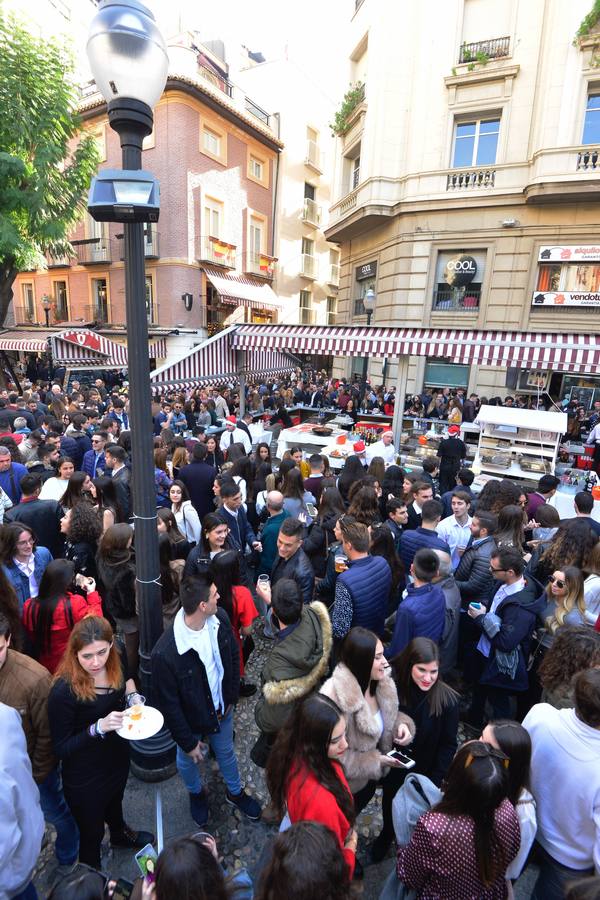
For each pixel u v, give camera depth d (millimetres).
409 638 2912
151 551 2875
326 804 1718
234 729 3598
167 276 21641
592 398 14516
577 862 1835
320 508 4707
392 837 2633
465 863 1577
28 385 13711
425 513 3832
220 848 2713
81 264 24156
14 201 14266
